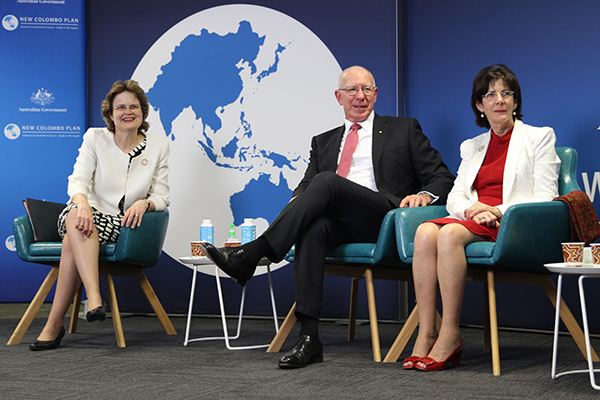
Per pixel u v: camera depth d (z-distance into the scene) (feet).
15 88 16.17
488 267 8.22
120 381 7.69
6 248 16.46
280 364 8.34
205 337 11.51
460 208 9.04
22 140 16.21
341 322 13.44
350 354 9.58
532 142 8.98
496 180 9.16
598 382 7.32
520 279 8.79
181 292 14.58
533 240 8.05
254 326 13.15
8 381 7.79
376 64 13.65
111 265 11.26
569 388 7.02
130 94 11.76
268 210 14.28
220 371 8.25
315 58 14.10
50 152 16.21
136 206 11.03
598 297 11.10
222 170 14.47
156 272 14.66
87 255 10.30
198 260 10.56
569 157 9.25
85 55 16.07
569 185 9.04
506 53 12.22
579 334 8.87
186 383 7.52
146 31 14.88
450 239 8.18
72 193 11.17
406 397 6.66
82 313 14.24
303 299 8.72
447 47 12.95
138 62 14.89
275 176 14.26
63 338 11.54
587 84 11.31
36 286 16.61
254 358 9.27
